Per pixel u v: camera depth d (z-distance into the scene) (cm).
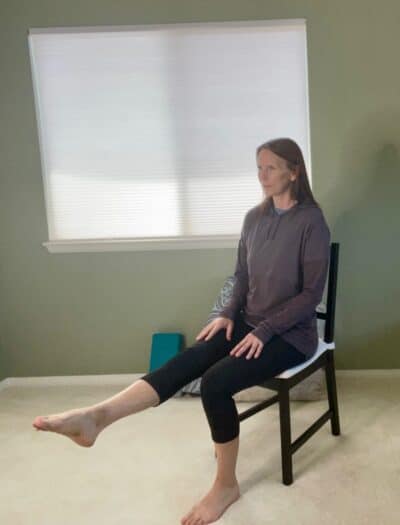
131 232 251
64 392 251
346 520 143
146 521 147
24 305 257
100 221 250
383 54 228
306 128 238
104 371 260
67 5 233
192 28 231
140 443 194
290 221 168
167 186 246
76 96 241
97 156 245
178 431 202
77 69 239
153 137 242
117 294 255
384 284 243
